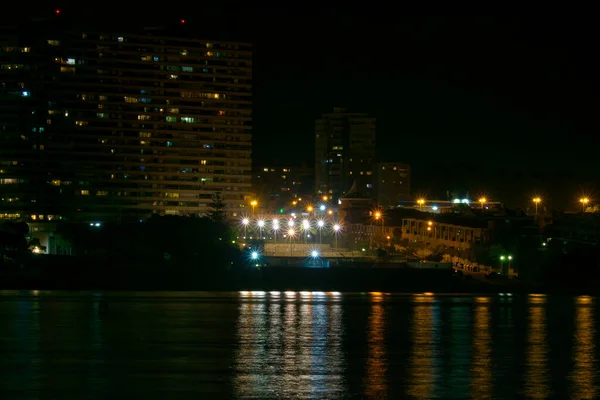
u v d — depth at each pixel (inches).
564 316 2404.0
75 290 3083.2
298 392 1405.0
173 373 1536.7
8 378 1482.5
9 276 3523.6
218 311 2374.5
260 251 5123.0
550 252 4168.3
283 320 2210.9
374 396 1387.8
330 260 4623.5
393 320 2253.9
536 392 1437.0
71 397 1355.8
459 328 2134.6
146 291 3024.1
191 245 4456.2
